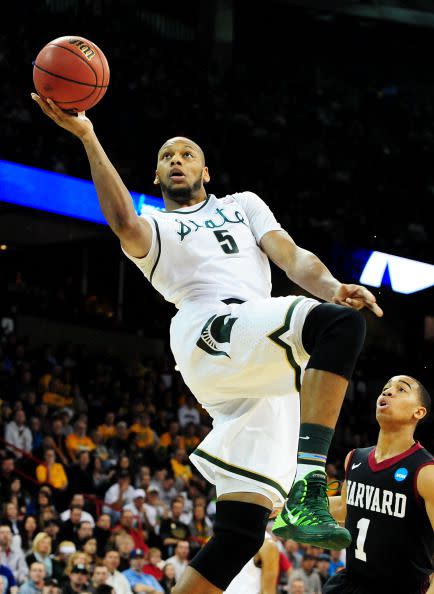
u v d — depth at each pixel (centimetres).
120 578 992
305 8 2216
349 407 1936
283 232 370
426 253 1994
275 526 299
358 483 457
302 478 295
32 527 1038
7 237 1662
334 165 2128
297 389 324
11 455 1226
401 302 1973
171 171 376
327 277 343
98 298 1991
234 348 319
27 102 1659
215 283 345
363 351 2091
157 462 1368
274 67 2380
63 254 1953
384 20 2252
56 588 921
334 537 283
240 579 597
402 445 454
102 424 1460
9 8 1895
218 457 348
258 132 2058
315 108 2248
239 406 355
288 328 310
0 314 1802
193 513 1238
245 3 2286
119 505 1181
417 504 438
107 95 1867
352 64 2450
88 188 1541
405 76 2488
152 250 344
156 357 1931
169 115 1938
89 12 2055
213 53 2217
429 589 412
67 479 1216
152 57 2059
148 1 2225
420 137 2281
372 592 445
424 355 2127
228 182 1928
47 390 1505
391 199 2122
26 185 1456
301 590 1000
